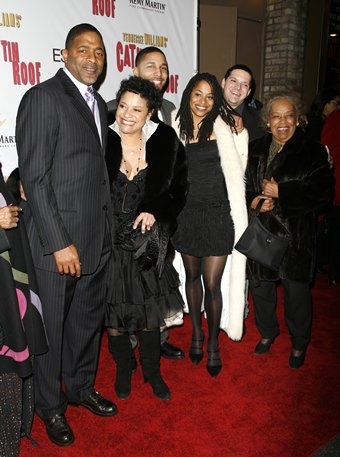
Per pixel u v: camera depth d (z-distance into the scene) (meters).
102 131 2.18
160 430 2.27
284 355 2.98
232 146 2.52
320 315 3.58
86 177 2.01
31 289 1.96
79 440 2.20
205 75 2.46
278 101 2.50
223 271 2.68
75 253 1.98
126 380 2.53
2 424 1.94
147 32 3.02
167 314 2.38
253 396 2.54
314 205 2.50
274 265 2.55
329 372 2.79
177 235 2.60
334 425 2.32
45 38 2.54
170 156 2.29
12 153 2.54
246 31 5.51
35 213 1.91
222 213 2.56
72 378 2.34
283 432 2.26
